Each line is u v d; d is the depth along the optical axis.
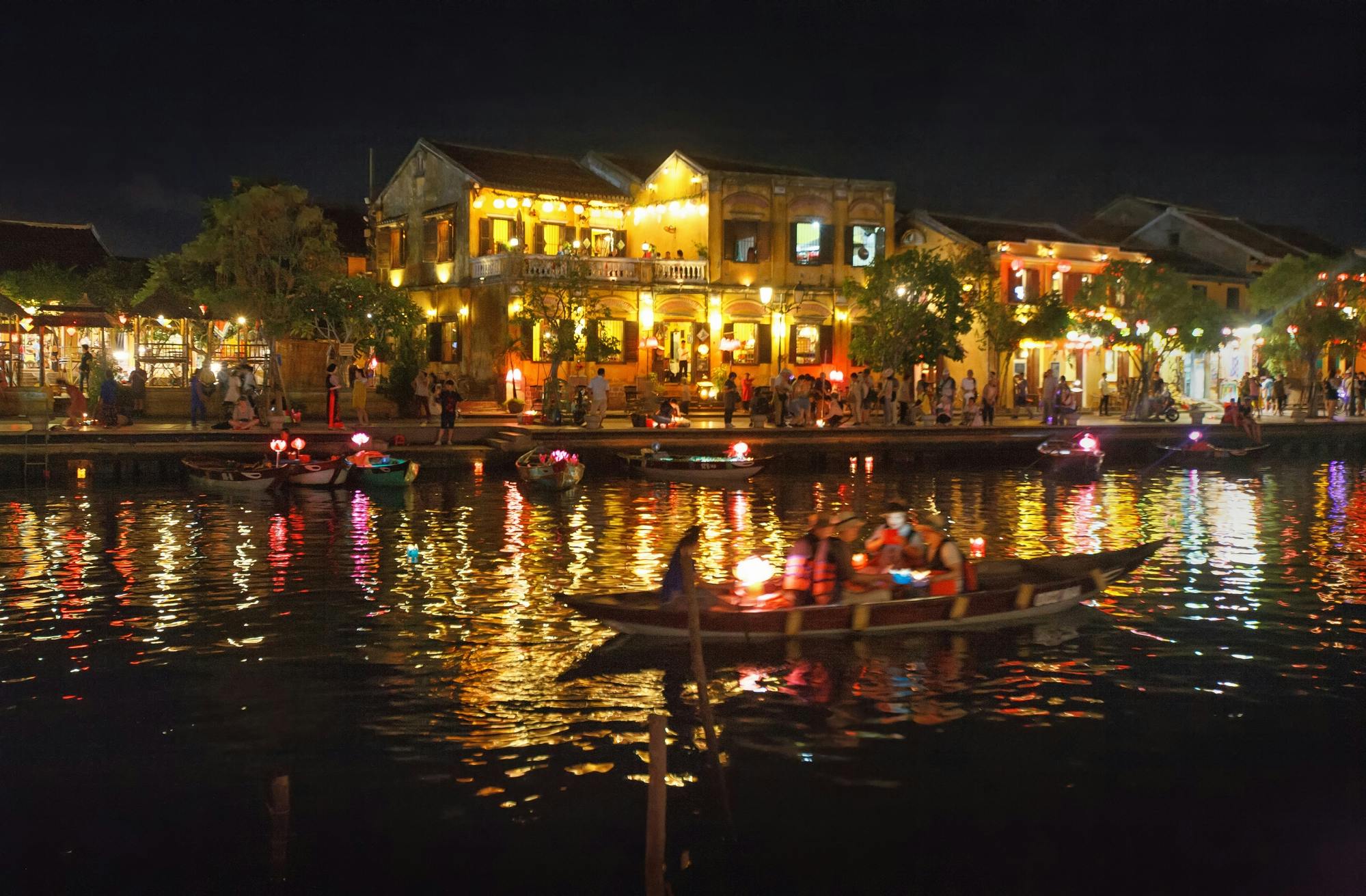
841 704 11.97
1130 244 62.31
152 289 42.50
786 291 46.56
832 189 47.88
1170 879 8.78
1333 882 8.72
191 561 18.94
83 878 8.70
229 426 32.84
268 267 39.41
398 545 20.58
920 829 9.45
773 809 9.74
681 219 47.06
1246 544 21.64
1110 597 16.64
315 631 14.59
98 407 34.34
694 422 40.31
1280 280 48.47
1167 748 10.98
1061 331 47.03
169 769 10.38
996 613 14.38
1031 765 10.59
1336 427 42.78
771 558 19.72
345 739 11.01
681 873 8.79
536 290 39.88
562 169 49.69
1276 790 10.16
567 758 10.60
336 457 29.14
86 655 13.54
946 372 42.94
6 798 9.85
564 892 8.50
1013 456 37.50
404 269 49.50
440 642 14.09
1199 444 37.69
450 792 9.93
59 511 24.44
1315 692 12.55
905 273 41.78
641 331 44.97
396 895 8.48
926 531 14.62
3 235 49.62
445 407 33.16
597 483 30.75
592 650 13.69
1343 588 17.50
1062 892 8.62
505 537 21.61
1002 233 52.50
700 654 10.37
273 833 8.80
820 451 34.88
